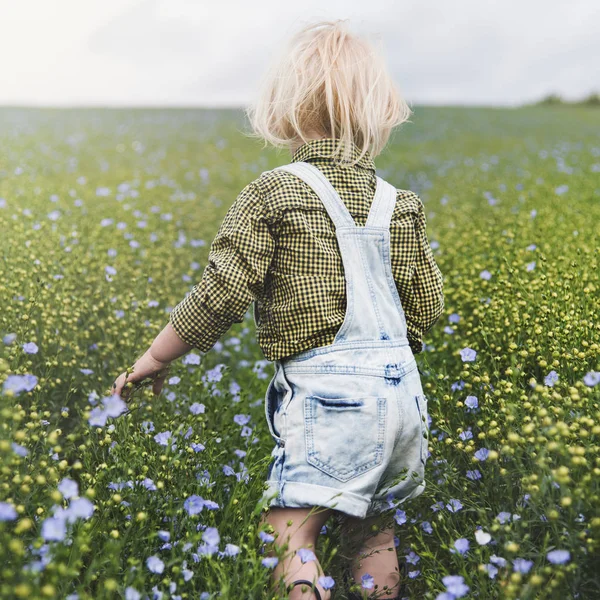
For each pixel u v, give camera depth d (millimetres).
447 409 2613
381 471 1966
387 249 2139
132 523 1905
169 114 23219
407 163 13305
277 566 1924
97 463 2342
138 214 5742
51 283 3516
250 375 3713
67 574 1561
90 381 3104
